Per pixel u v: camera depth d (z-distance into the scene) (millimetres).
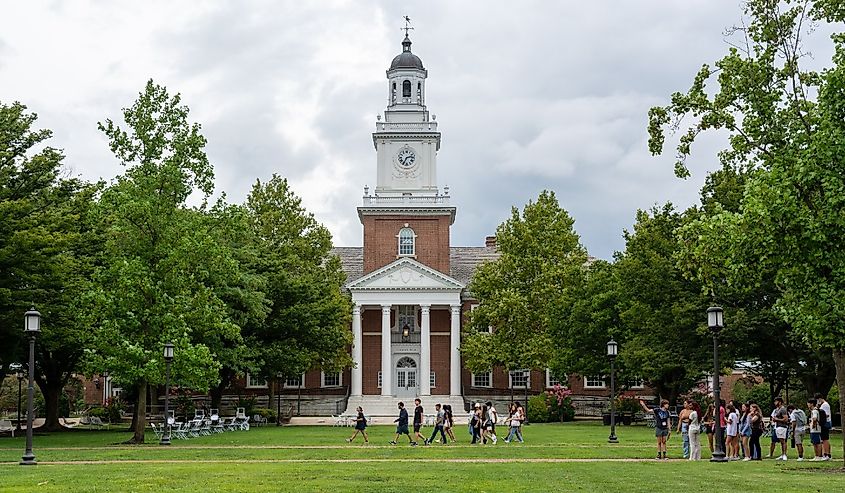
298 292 60656
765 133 26891
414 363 83625
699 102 28156
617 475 22859
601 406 80562
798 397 61781
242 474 23203
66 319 42031
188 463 27609
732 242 24203
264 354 59125
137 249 39062
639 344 51656
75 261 43188
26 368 52875
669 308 50344
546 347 66625
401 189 82750
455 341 80250
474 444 38188
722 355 47344
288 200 72125
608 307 60562
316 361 67500
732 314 45344
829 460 27688
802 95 26953
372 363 83125
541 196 71750
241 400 72438
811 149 22766
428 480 21609
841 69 23094
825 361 42062
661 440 29828
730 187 46938
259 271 61156
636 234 54875
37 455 31625
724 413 30859
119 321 37938
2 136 42156
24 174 43219
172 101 39844
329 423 64812
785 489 19406
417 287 79938
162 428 44500
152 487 20094
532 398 69438
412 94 84125
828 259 22766
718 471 23938
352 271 91562
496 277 70562
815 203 23172
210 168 40031
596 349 62906
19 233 38062
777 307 27297
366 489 19516
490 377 84250
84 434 48219
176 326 38281
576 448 35062
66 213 44438
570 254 71125
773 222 22828
